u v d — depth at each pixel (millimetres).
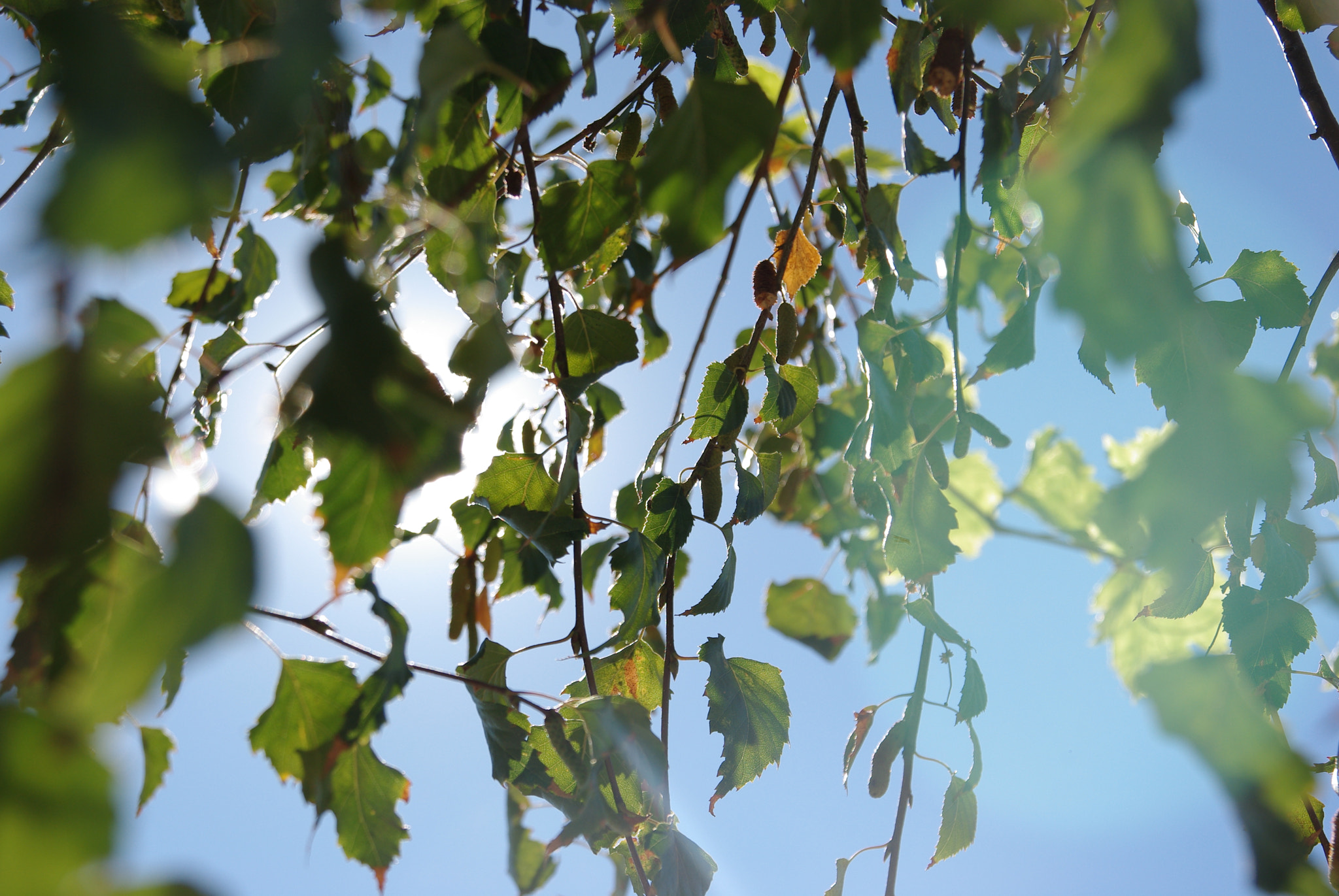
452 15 927
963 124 931
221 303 1038
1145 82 540
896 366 983
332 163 920
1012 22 690
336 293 722
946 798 979
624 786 966
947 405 1105
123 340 837
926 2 947
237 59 646
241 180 968
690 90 840
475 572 1014
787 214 1089
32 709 846
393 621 884
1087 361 899
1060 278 568
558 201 939
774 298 981
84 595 855
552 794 937
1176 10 538
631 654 998
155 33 930
